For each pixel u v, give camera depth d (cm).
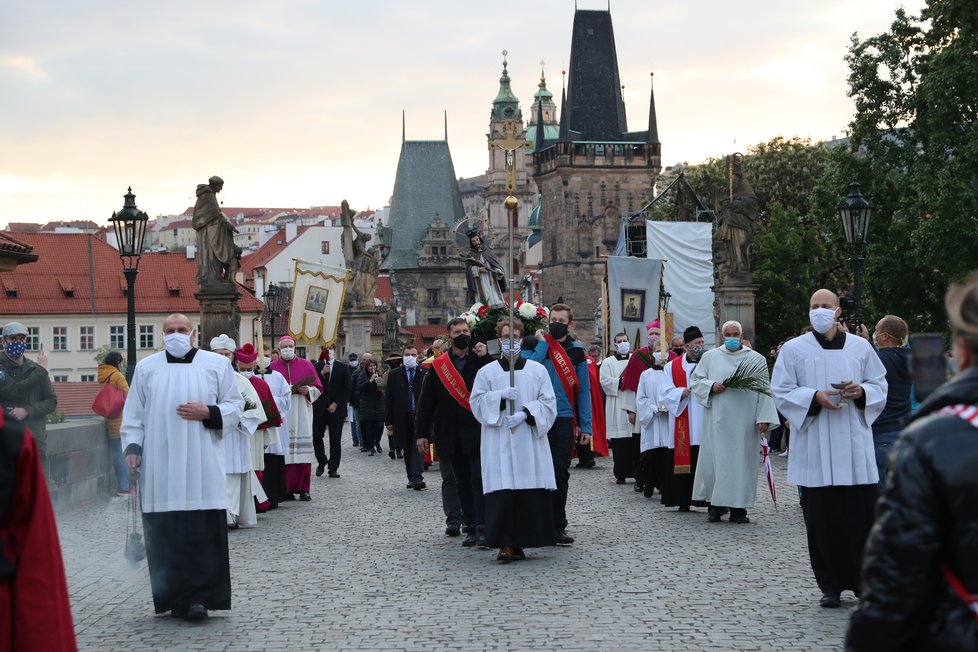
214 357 1152
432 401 1611
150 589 1277
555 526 1570
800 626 1045
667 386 1928
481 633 1027
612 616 1093
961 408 439
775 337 7244
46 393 1750
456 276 16162
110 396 2072
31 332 9306
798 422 1178
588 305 16162
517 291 2762
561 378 1591
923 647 436
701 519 1822
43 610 561
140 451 1130
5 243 2044
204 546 1110
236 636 1034
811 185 8762
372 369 3516
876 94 4816
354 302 8025
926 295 4738
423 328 15838
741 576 1305
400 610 1140
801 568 1356
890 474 443
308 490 2217
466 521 1598
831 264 7656
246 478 1814
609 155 16138
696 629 1034
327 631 1048
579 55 16250
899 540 431
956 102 4375
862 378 1193
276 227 19912
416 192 16400
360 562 1451
